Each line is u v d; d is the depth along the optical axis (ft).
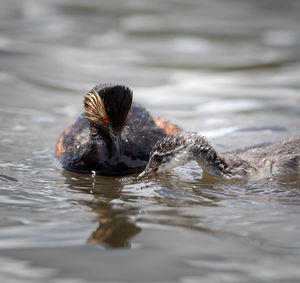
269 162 52.85
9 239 34.12
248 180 50.57
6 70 94.12
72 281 28.63
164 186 48.16
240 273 29.58
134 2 151.53
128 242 33.78
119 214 39.45
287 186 48.21
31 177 50.03
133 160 54.54
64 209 40.55
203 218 38.55
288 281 28.66
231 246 33.19
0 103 78.38
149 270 29.86
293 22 132.98
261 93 85.35
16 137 63.72
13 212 39.42
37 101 80.74
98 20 130.93
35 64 98.53
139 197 44.45
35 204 41.65
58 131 67.26
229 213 39.78
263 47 112.37
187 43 115.03
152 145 56.34
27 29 121.39
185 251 32.40
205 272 29.66
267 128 68.44
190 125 69.82
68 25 125.70
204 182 49.67
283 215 39.22
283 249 32.73
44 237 34.53
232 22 132.67
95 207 41.24
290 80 92.22
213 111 76.64
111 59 103.76
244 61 103.19
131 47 111.86
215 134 66.13
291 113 75.00
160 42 115.65
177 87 88.79
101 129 54.95
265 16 139.54
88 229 36.09
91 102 55.21
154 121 61.00
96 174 53.01
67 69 96.68
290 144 56.08
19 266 30.35
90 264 30.60
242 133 66.49
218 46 113.19
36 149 59.82
